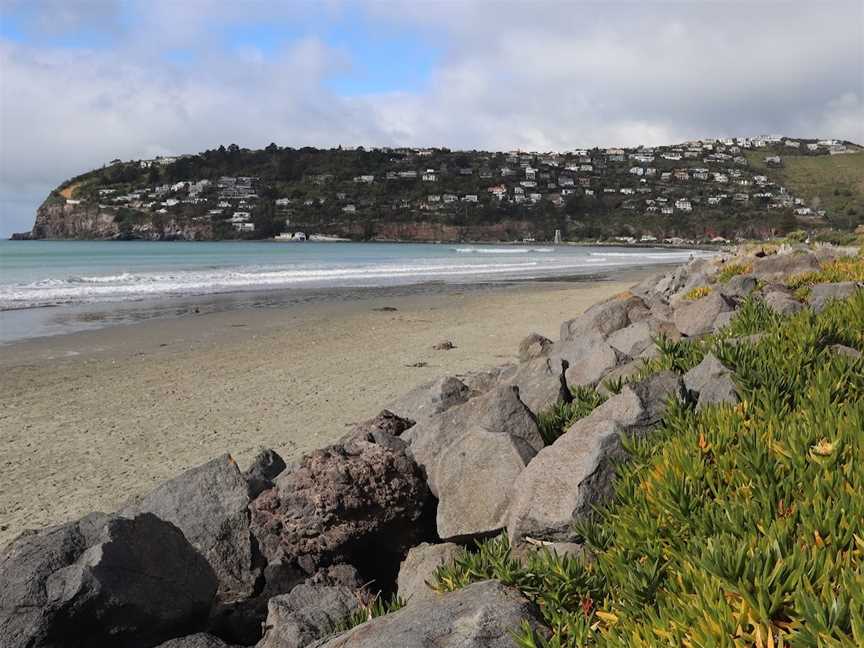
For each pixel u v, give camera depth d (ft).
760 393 13.88
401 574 14.88
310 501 16.19
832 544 8.50
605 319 38.93
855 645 6.53
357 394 40.98
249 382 44.86
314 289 118.11
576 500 12.43
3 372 48.47
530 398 21.90
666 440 13.34
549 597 10.05
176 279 131.95
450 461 16.22
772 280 41.52
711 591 8.04
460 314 81.66
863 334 18.22
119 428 34.42
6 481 26.81
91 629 12.78
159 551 13.97
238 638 14.97
